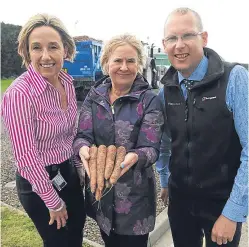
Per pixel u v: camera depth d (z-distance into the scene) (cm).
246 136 170
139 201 196
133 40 193
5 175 468
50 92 189
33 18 187
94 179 174
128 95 191
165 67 1155
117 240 212
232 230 176
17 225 321
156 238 316
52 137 192
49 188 187
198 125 182
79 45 1040
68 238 218
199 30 181
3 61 1669
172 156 202
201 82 178
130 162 177
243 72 174
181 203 205
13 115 176
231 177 185
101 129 196
